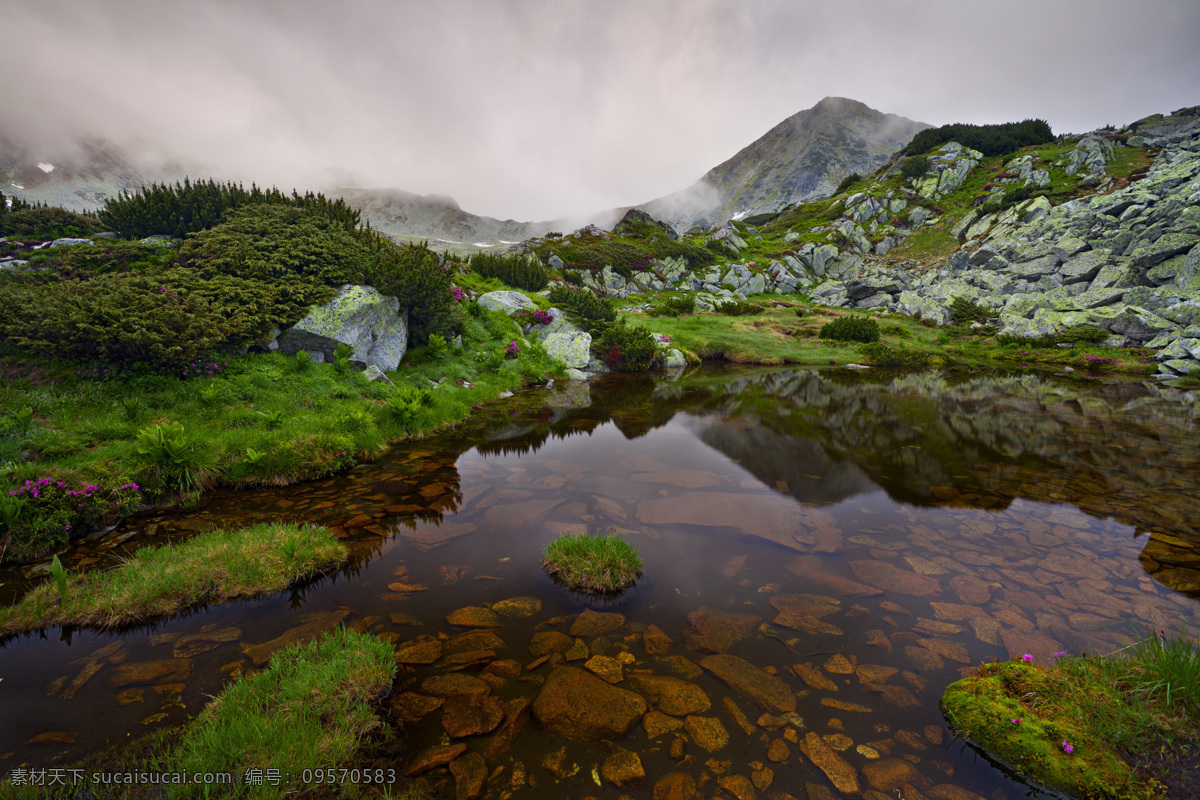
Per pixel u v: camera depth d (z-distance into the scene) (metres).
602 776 3.12
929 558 6.41
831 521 7.74
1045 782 3.04
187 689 3.89
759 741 3.41
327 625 4.83
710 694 3.87
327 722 3.55
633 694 3.85
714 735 3.46
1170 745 3.15
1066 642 4.52
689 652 4.42
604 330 30.56
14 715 3.55
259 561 5.77
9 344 9.75
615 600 5.36
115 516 7.11
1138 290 34.91
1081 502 8.54
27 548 5.96
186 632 4.70
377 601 5.31
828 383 24.56
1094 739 3.24
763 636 4.68
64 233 16.66
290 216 17.88
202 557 5.79
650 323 40.62
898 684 4.00
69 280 11.84
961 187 75.62
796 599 5.37
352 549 6.57
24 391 8.94
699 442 12.82
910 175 82.12
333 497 8.33
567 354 27.62
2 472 6.54
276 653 4.25
